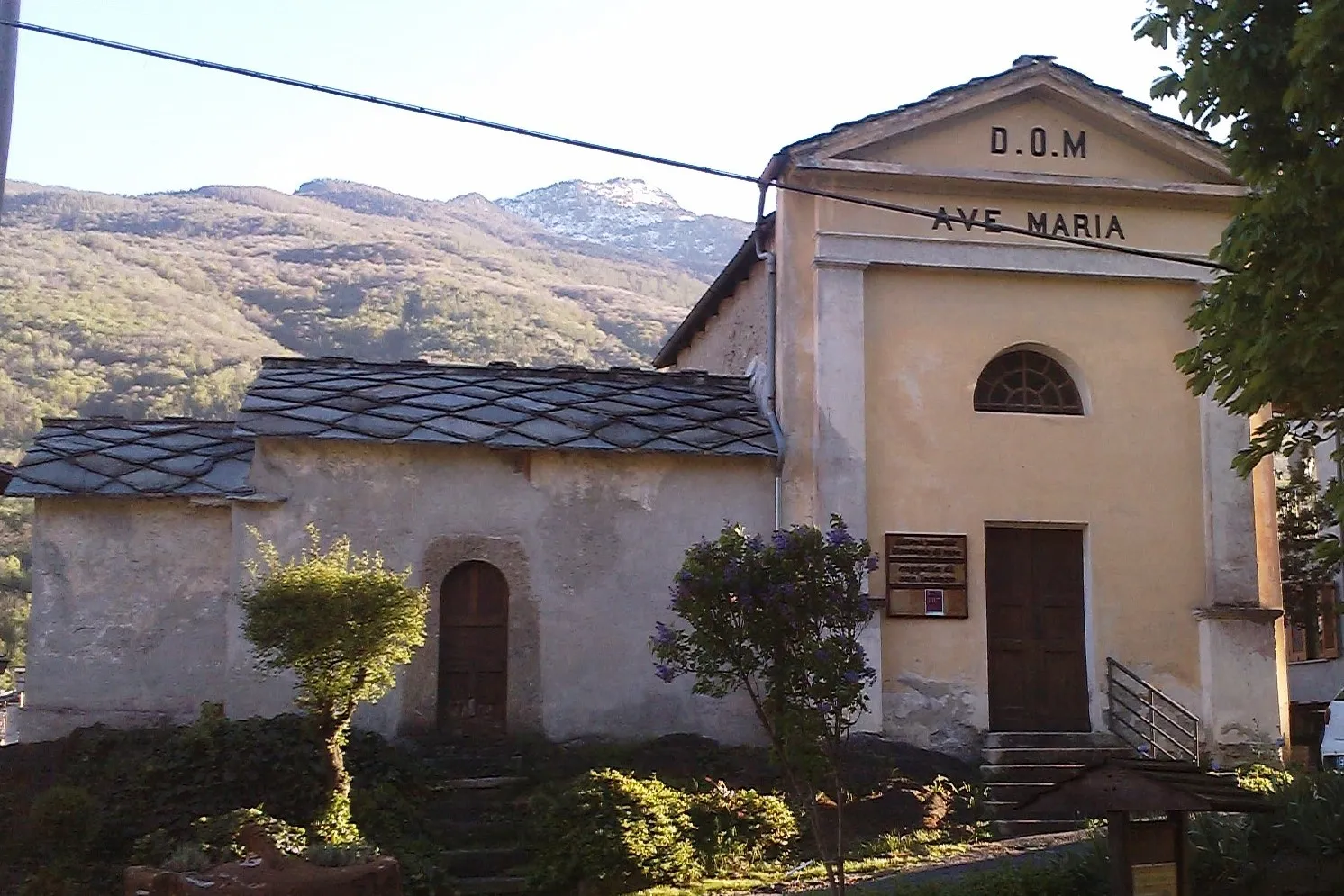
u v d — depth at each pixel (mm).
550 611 14875
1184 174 16578
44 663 14422
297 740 12188
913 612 15359
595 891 11336
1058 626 15914
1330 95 8344
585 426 15281
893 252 15906
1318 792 10922
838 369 15625
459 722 14625
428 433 14789
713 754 14148
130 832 11492
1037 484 15938
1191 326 9500
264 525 14453
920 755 14719
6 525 40156
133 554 14695
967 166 16109
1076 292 16391
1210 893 9977
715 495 15406
